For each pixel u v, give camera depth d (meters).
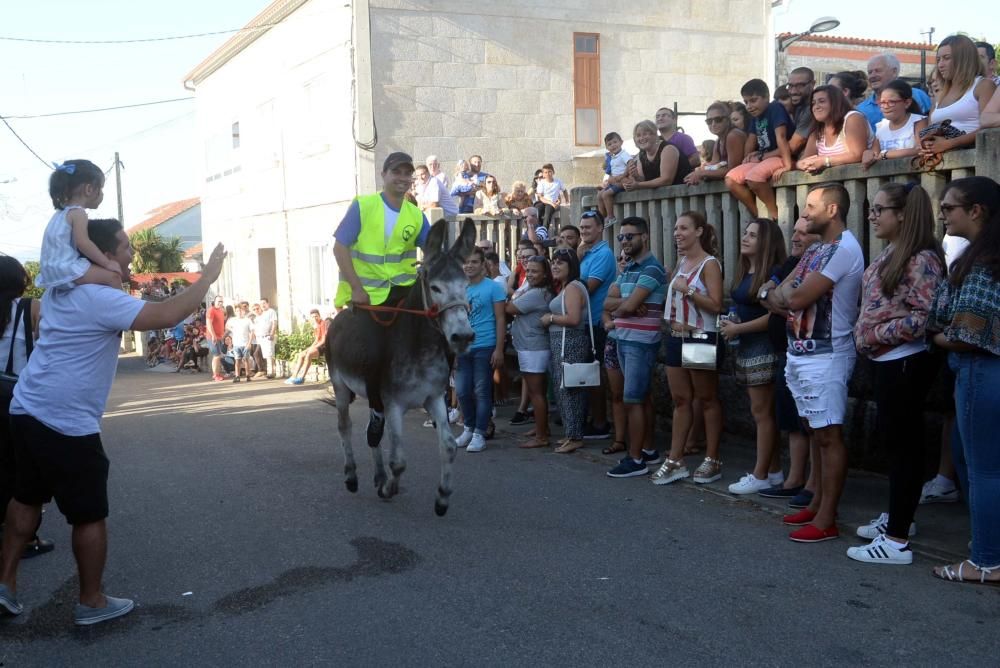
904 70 22.77
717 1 18.28
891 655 4.18
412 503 7.15
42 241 4.83
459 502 7.13
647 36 17.80
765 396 6.82
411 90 16.28
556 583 5.25
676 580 5.22
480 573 5.46
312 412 12.57
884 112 7.28
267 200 21.41
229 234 24.62
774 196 8.15
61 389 4.66
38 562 6.02
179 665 4.37
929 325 4.86
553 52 17.14
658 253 9.76
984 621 4.50
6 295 5.50
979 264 4.62
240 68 22.42
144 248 40.06
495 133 16.88
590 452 8.76
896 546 5.34
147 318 4.66
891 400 5.23
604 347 8.70
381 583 5.35
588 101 17.48
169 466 9.02
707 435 7.38
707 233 7.16
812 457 6.39
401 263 6.85
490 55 16.72
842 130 7.36
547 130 17.22
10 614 5.02
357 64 15.89
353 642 4.53
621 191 10.17
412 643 4.49
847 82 8.98
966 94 6.68
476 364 9.09
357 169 16.12
